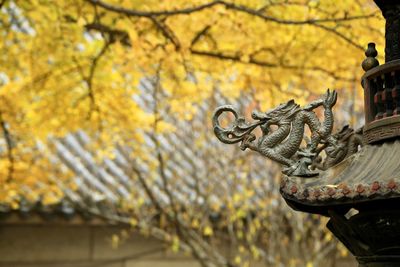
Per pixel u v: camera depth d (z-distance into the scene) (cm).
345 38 817
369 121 447
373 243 431
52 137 1459
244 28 860
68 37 933
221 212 1406
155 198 1336
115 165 1512
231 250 1527
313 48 878
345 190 412
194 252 1323
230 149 1430
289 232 1494
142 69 962
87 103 1000
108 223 1454
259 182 1441
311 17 830
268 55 893
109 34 914
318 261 1369
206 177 1423
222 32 870
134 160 1323
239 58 892
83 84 987
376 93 446
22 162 1155
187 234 1316
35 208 1376
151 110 1325
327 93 471
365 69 455
